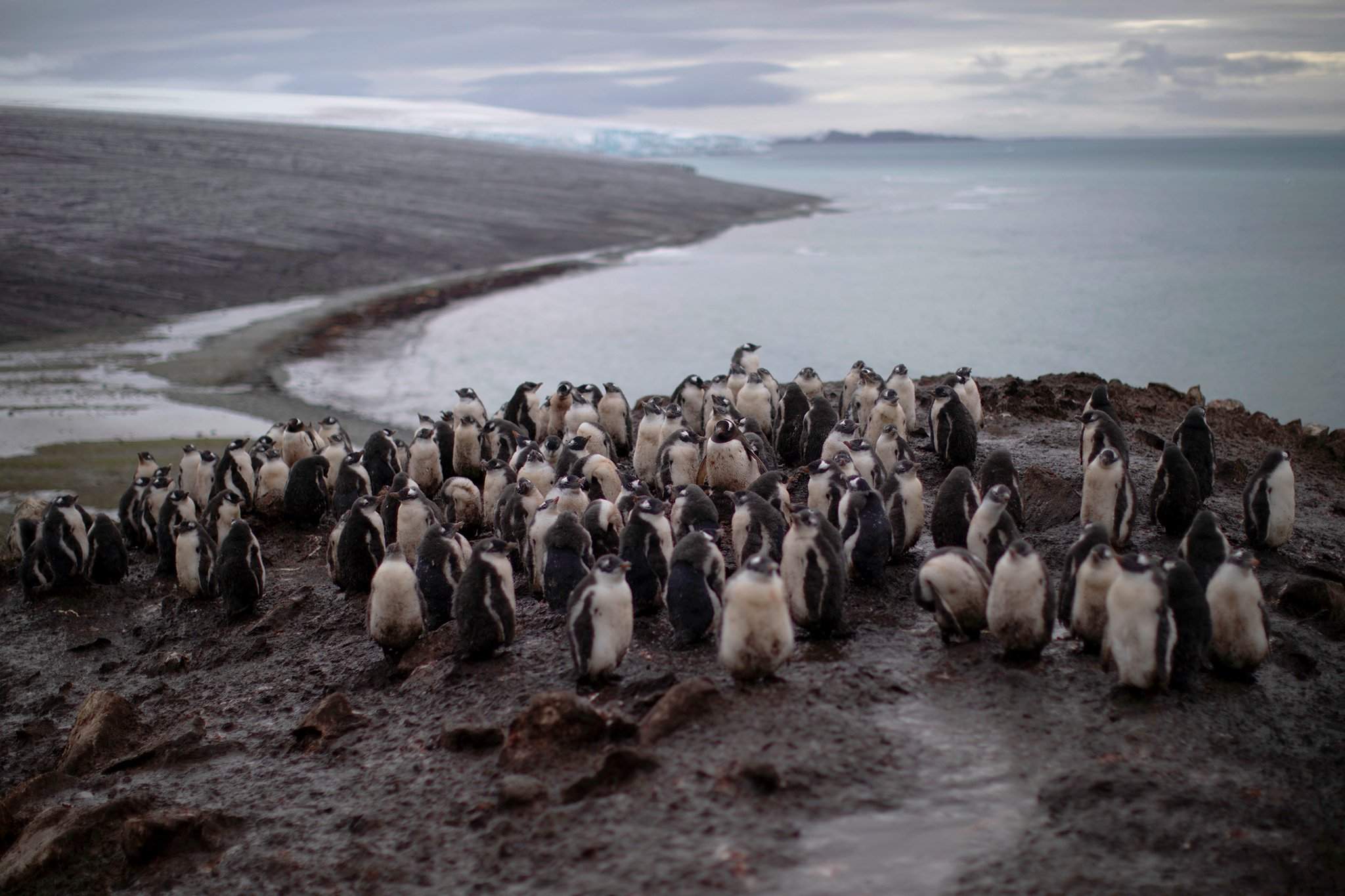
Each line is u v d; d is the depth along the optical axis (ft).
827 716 25.73
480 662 32.35
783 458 53.01
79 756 32.24
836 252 279.49
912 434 55.52
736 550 35.04
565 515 35.40
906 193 548.31
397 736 29.63
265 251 226.38
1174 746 24.12
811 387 60.08
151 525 52.21
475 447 54.29
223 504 48.01
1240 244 275.59
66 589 47.06
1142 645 25.96
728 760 24.06
